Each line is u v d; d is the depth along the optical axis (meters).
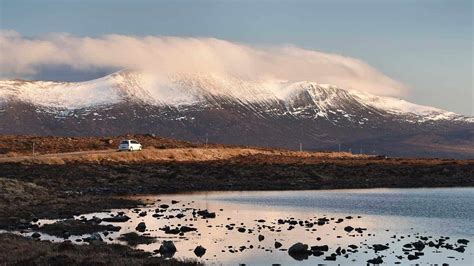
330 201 94.88
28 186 95.62
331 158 197.62
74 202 86.44
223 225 65.81
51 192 97.31
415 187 126.44
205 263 45.00
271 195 107.00
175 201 92.94
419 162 179.88
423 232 61.25
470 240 56.22
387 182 136.88
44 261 39.38
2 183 93.00
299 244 49.62
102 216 73.25
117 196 104.00
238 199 98.81
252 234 59.31
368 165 165.12
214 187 123.62
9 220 67.00
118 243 52.44
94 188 115.88
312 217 73.62
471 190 117.88
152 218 71.75
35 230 60.69
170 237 57.25
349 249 51.34
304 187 125.62
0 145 184.62
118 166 143.12
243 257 47.62
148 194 108.88
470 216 74.75
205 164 155.12
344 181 137.88
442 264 45.44
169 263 41.41
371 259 46.88
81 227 62.31
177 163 154.12
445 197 101.69
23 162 138.62
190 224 66.50
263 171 146.62
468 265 45.12
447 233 60.66
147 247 51.59
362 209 82.75
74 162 145.25
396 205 88.31
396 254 49.22
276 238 57.03
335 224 66.94
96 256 42.53
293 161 172.50
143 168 142.75
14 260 39.81
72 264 38.94
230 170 145.88
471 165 164.25
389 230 62.59
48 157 145.38
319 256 48.31
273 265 44.78
